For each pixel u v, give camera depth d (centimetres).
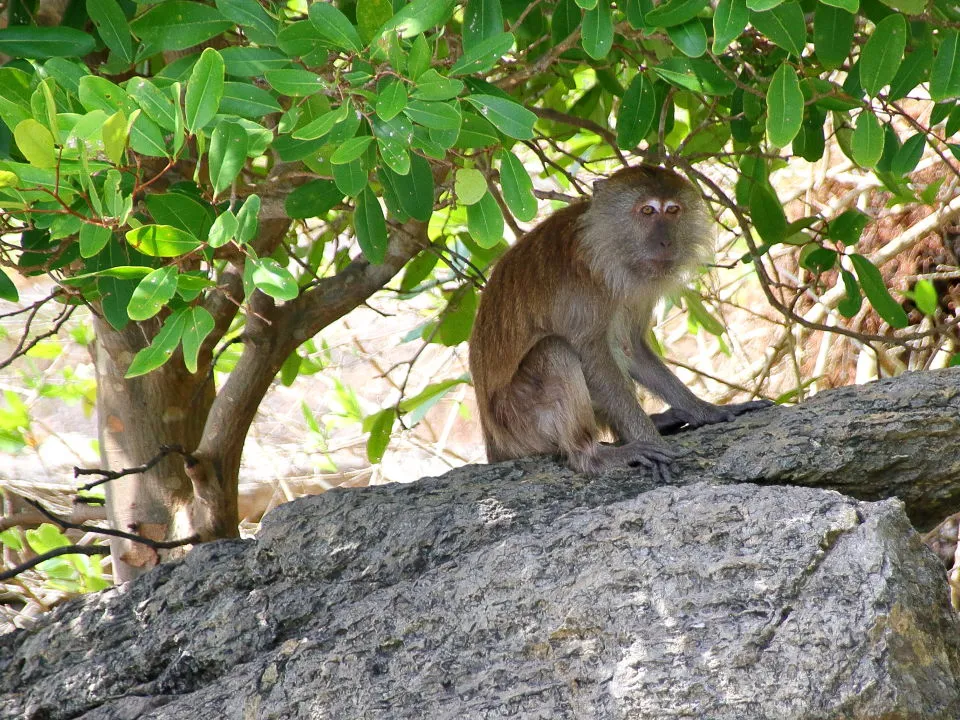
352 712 884
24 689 1038
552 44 1205
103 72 1095
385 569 1001
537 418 1252
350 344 2323
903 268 1866
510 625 874
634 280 1266
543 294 1270
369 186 1145
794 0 970
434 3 891
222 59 849
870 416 1038
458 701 861
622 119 1151
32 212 932
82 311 2067
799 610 795
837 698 759
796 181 2116
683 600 828
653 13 968
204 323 885
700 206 1345
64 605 1089
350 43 890
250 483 2262
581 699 827
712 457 1086
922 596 811
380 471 2208
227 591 1042
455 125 860
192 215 980
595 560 872
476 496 1048
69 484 2219
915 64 1070
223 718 918
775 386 2073
